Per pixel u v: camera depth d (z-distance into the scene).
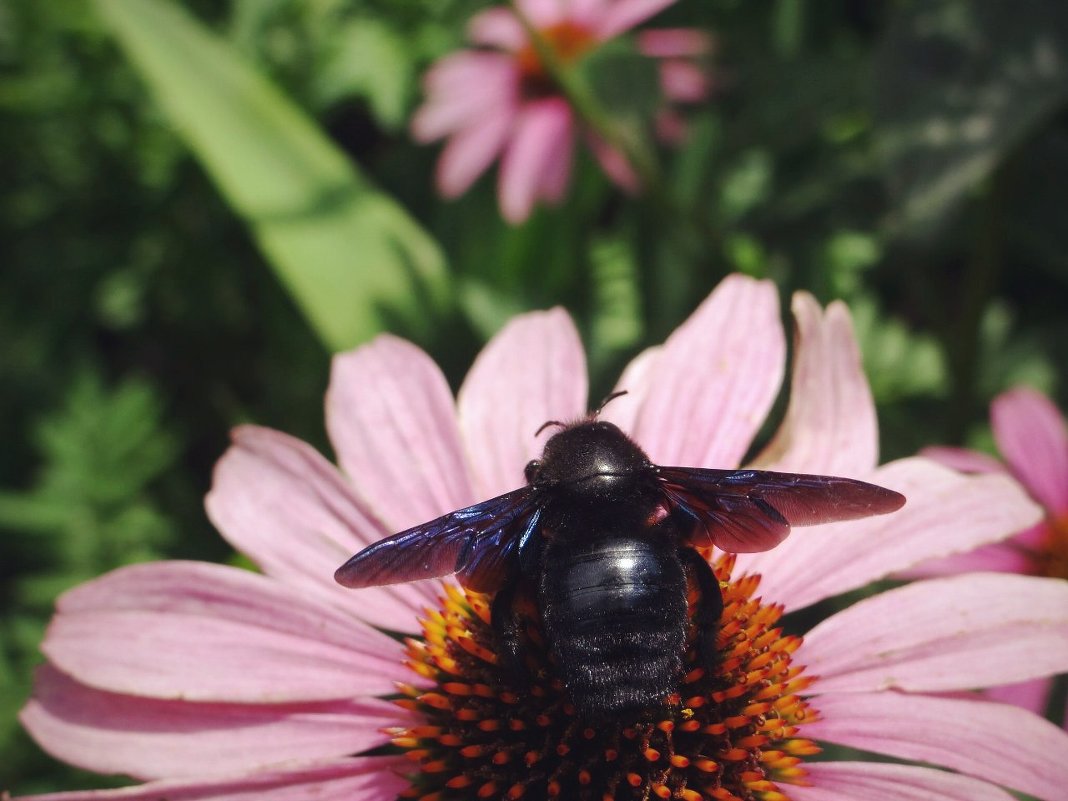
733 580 0.14
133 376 0.25
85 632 0.13
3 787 0.18
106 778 0.17
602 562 0.12
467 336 0.20
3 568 0.22
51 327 0.23
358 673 0.13
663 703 0.12
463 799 0.13
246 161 0.21
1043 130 0.20
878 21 0.25
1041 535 0.17
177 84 0.21
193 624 0.13
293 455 0.14
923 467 0.14
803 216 0.22
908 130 0.18
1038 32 0.17
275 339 0.24
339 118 0.27
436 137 0.23
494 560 0.12
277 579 0.14
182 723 0.13
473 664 0.13
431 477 0.14
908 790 0.12
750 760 0.13
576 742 0.13
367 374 0.15
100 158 0.23
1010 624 0.13
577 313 0.22
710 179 0.23
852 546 0.14
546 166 0.22
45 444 0.20
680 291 0.22
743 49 0.23
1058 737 0.13
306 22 0.23
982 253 0.20
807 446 0.14
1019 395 0.19
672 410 0.15
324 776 0.13
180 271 0.24
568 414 0.15
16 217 0.23
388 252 0.21
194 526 0.22
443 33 0.24
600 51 0.20
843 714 0.13
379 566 0.12
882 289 0.23
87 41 0.22
